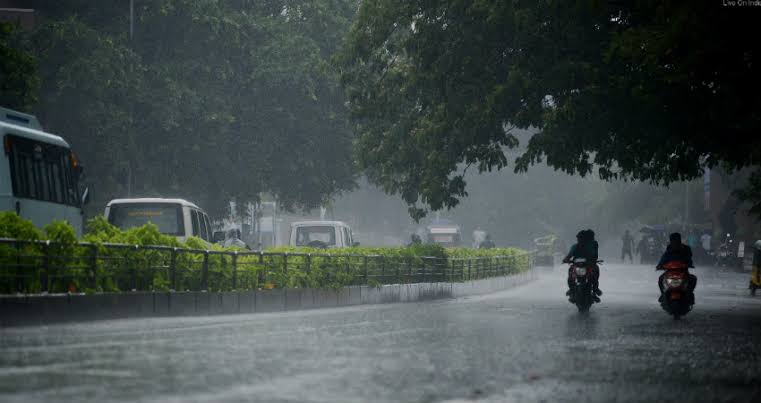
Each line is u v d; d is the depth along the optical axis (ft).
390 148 210.18
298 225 235.40
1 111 150.00
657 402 54.03
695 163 157.99
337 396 52.85
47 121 271.49
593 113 149.48
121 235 125.90
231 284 143.33
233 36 293.84
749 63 115.55
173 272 130.41
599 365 70.95
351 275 177.37
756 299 198.80
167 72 283.59
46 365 63.52
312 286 164.86
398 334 95.40
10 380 55.83
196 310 134.00
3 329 96.32
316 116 315.37
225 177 304.09
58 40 267.18
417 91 196.44
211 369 63.36
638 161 175.22
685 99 131.75
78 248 112.88
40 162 154.30
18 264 103.14
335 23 322.34
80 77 263.08
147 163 285.64
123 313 118.73
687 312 134.31
